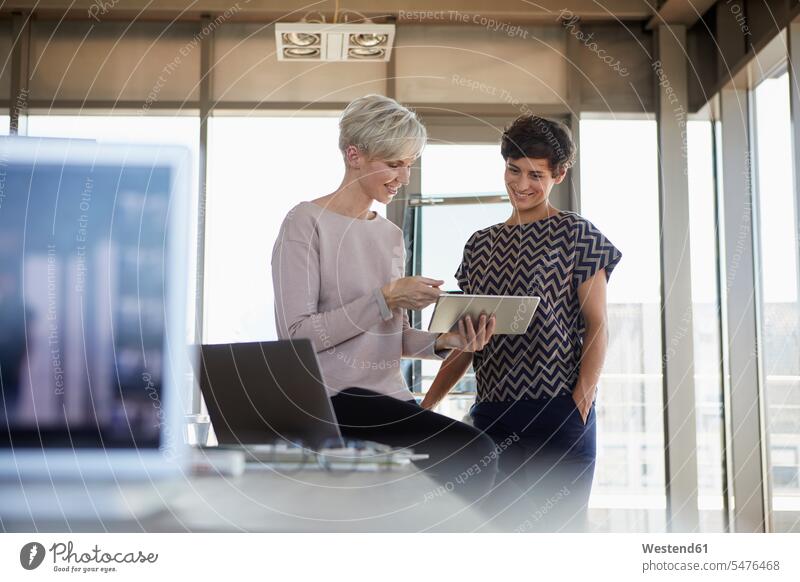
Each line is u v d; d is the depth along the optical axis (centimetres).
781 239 329
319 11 359
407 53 367
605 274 190
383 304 168
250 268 340
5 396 281
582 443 186
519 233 194
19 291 300
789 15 305
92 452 263
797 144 306
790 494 331
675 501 349
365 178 182
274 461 208
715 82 369
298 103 362
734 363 354
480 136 364
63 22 360
